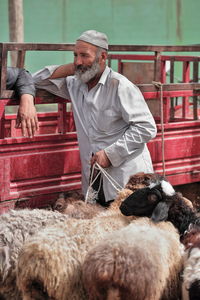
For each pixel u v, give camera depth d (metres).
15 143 6.29
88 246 4.73
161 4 18.16
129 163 6.58
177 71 16.66
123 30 17.88
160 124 7.30
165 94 7.28
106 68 6.61
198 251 4.82
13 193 6.31
